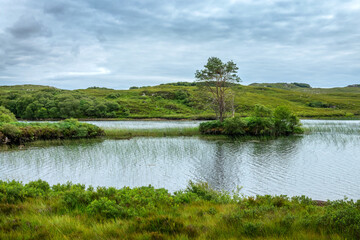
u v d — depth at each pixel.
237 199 13.05
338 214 7.70
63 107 109.75
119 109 116.94
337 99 177.75
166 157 29.52
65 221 7.96
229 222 7.97
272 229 7.20
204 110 119.44
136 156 30.00
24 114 108.19
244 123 52.69
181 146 37.56
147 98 140.38
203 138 47.72
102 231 7.29
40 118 109.00
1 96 129.25
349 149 35.22
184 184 19.42
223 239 6.70
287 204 10.58
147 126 67.06
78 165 25.31
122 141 42.94
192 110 121.44
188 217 8.64
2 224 7.69
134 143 40.38
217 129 54.03
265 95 181.00
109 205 9.30
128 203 10.05
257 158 29.03
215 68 59.22
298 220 7.87
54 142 41.47
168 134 52.25
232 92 67.19
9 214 8.77
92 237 6.89
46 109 110.44
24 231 7.24
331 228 7.18
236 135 52.31
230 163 26.45
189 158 29.03
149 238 6.79
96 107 110.81
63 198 10.45
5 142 39.00
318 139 45.91
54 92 144.38
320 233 6.99
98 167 24.56
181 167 24.70
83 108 112.94
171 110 119.94
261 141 43.88
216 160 28.02
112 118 107.06
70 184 13.67
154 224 7.77
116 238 6.90
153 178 21.00
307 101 162.88
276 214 8.63
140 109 119.00
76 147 36.22
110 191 11.12
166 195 11.30
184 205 10.45
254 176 21.50
